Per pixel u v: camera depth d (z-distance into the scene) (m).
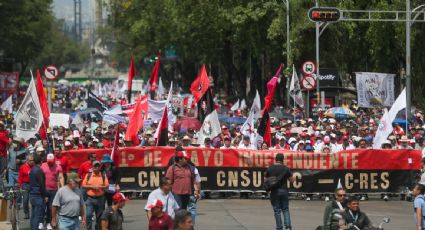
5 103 75.38
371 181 41.44
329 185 41.34
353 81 81.62
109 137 44.28
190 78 147.00
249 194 43.25
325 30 77.31
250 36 91.50
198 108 53.50
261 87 105.69
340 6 74.50
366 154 41.34
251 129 47.44
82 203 27.66
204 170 41.38
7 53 151.25
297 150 42.47
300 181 41.28
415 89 75.69
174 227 18.16
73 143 42.66
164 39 123.75
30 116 39.41
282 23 80.88
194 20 103.19
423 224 27.19
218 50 112.00
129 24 140.50
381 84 61.78
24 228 33.16
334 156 41.34
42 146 35.72
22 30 140.00
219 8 95.62
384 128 44.66
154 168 41.28
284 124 54.28
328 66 79.12
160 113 57.12
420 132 51.12
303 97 72.81
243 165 41.47
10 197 34.28
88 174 30.64
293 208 38.47
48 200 32.62
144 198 41.97
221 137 45.88
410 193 41.25
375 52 74.81
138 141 46.94
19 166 37.47
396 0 72.38
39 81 42.94
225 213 36.62
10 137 47.75
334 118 60.59
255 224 33.28
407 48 59.91
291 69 75.00
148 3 128.25
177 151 29.95
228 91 127.31
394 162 41.41
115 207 24.06
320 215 36.03
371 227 24.33
